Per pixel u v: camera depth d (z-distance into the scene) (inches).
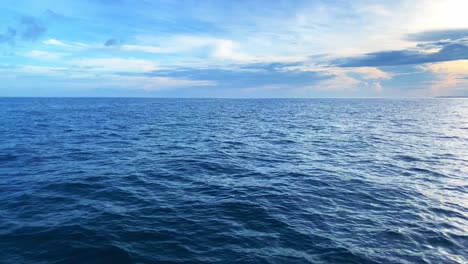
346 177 631.2
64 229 366.9
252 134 1342.3
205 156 847.1
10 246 324.5
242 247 337.7
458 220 418.0
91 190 522.0
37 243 332.8
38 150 867.4
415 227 394.3
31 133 1227.2
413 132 1396.4
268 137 1249.4
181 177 623.8
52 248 323.6
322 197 506.3
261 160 802.2
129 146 984.9
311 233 373.7
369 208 458.6
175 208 449.7
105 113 2701.8
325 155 871.1
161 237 356.8
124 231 368.2
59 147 927.7
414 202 486.0
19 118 1967.3
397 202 485.4
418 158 823.7
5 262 295.1
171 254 321.1
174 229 378.6
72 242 336.5
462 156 852.0
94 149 914.1
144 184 568.1
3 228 365.4
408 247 343.6
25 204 447.8
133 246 334.3
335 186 568.7
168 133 1342.3
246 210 444.5
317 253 327.9
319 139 1188.5
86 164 715.4
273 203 475.2
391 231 381.7
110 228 374.3
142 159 791.7
